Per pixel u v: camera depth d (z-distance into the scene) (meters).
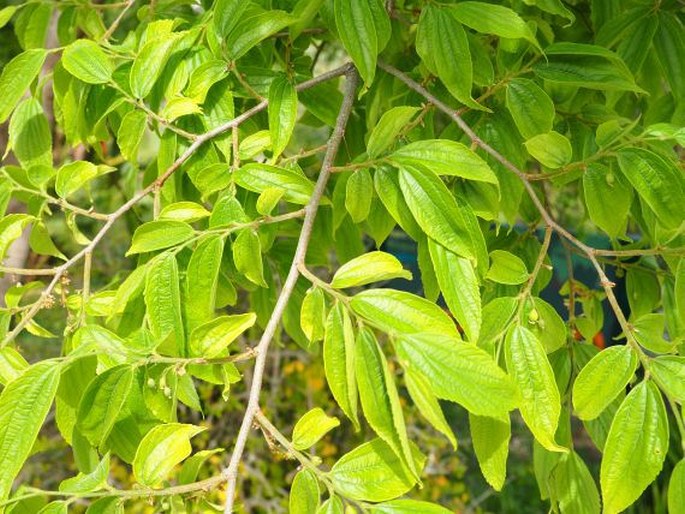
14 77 0.37
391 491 0.25
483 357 0.24
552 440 0.28
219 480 0.25
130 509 0.90
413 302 0.26
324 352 0.26
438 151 0.30
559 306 0.75
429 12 0.34
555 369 0.38
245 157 0.36
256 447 1.01
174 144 0.37
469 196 0.35
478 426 0.29
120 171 0.85
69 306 0.34
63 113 0.41
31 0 0.46
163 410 0.29
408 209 0.32
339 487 0.25
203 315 0.31
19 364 0.31
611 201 0.33
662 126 0.30
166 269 0.30
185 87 0.37
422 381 0.23
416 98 0.41
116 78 0.39
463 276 0.29
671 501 0.27
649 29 0.40
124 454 0.31
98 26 0.49
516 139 0.38
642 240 0.41
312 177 0.53
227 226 0.31
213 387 1.04
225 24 0.35
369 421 0.24
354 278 0.27
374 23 0.34
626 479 0.27
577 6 0.47
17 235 0.34
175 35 0.36
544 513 1.15
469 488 1.14
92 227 1.06
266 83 0.39
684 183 0.30
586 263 0.74
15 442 0.26
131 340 0.31
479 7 0.34
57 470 1.00
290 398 1.06
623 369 0.28
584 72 0.35
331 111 0.42
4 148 0.64
